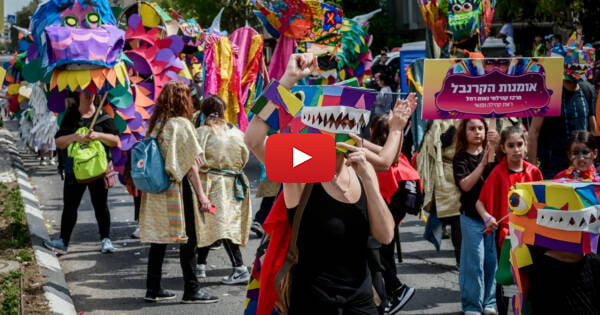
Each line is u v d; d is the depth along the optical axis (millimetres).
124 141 7625
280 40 10273
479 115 5523
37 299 5797
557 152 7219
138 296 6281
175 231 5816
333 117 3281
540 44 14562
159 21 8805
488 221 5207
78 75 7062
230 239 6352
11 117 27547
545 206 3648
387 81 15430
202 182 6336
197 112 8195
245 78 10172
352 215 3303
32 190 11992
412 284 6590
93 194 7711
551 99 5594
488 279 5555
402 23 28547
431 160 6918
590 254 3740
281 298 3340
